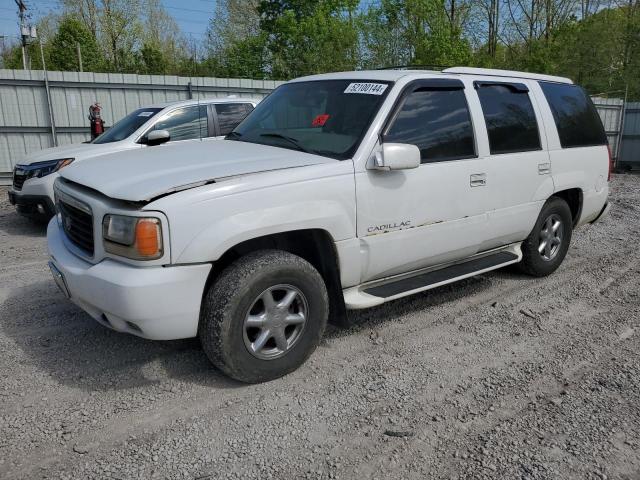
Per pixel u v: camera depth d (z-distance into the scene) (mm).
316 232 3736
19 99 14391
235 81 16750
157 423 3215
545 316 4918
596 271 6270
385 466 2885
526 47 37344
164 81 15828
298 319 3670
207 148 4129
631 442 3100
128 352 4055
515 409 3420
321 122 4250
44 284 5609
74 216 3693
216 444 3035
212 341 3387
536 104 5402
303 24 30531
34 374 3736
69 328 4465
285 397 3506
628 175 17750
